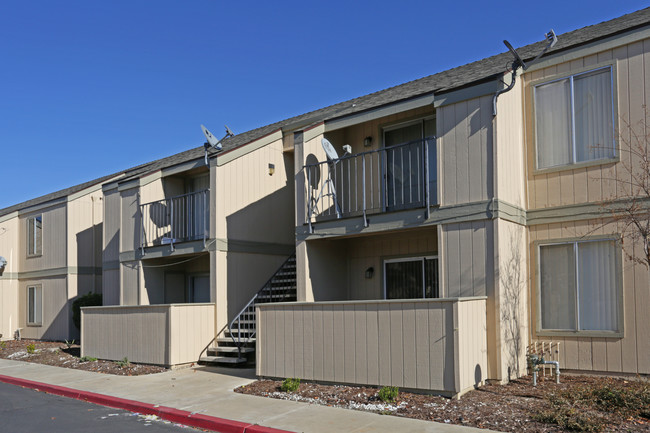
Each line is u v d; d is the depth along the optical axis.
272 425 7.82
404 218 10.77
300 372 10.36
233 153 14.59
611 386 8.63
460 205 10.07
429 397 8.70
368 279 13.07
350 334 9.73
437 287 12.03
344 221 11.60
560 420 7.06
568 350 10.12
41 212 22.44
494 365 9.45
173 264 15.55
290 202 15.93
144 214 16.02
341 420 7.91
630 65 9.77
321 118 14.48
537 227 10.59
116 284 17.64
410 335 9.06
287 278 15.03
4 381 12.95
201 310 13.66
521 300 10.34
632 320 9.53
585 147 10.21
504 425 7.25
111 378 12.19
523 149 10.84
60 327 21.00
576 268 10.14
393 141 13.00
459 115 10.24
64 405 10.05
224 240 14.20
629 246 9.61
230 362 12.84
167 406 9.22
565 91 10.46
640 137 9.56
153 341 13.45
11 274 23.22
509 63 10.98
